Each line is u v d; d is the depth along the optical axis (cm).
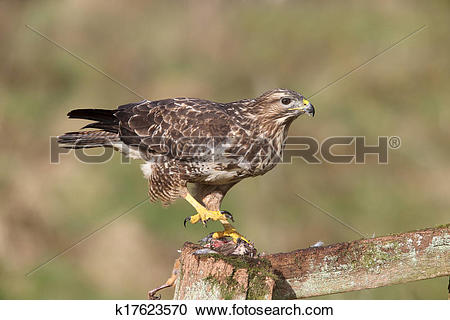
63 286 1245
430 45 1702
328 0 1803
